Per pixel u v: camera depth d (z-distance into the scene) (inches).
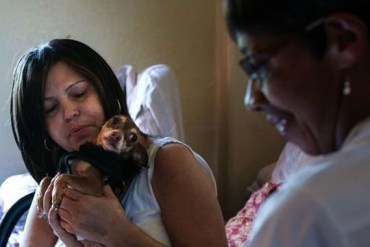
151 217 42.9
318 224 20.4
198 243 42.7
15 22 94.0
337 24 19.8
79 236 41.3
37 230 48.6
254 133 95.5
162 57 97.1
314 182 20.9
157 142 44.6
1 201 85.7
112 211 40.3
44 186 44.2
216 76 97.7
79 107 45.1
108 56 96.7
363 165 20.5
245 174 97.0
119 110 47.0
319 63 20.7
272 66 21.4
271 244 21.0
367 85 20.9
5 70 95.1
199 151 99.1
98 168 40.5
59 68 45.4
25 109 46.7
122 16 95.8
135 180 43.1
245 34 21.8
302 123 22.4
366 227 20.0
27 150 48.9
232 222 72.9
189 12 95.9
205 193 43.5
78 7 95.1
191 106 98.0
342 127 21.9
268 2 20.5
